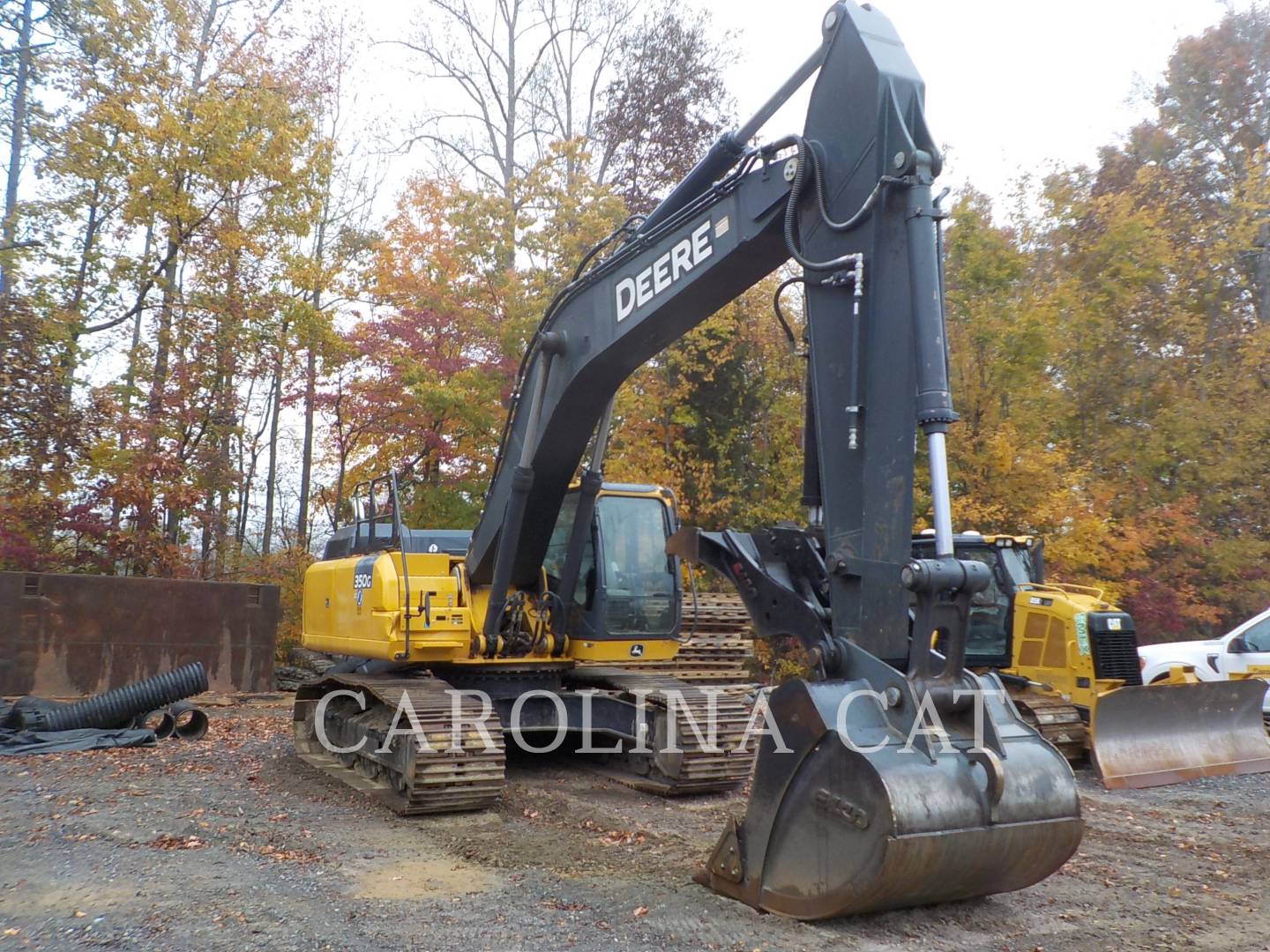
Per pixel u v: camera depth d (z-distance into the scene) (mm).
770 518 20828
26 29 19906
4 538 16875
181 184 19859
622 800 8117
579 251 20781
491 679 8969
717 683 12422
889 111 4988
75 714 10820
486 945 4664
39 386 17844
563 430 7512
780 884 4934
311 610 10461
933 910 5266
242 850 6344
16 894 5367
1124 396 20406
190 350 20312
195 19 20859
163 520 19875
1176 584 19172
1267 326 21062
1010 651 11680
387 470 21078
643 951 4566
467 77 28312
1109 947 4879
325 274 21094
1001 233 20156
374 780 8383
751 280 6121
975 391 18594
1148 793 9312
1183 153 26094
